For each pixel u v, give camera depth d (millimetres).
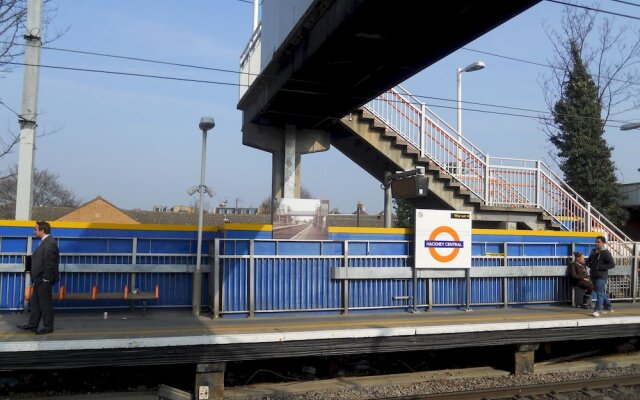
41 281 8148
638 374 9883
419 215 11719
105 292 10508
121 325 9109
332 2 9227
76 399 7809
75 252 10477
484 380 9414
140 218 55781
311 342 8531
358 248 11516
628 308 12961
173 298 10961
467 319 10438
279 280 10852
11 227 10156
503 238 12859
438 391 8688
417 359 10766
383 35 9297
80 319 9797
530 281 12945
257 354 8219
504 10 8320
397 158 15242
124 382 8742
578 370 10305
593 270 11891
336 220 50062
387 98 15305
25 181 10367
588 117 24453
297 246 11078
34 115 10469
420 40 9500
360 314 11102
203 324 9367
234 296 10492
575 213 16688
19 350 7219
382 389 8742
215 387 8008
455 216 12047
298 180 15875
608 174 25031
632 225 32500
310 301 11039
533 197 16359
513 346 9977
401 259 11773
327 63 10695
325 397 8250
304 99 13062
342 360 10102
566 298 13320
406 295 11727
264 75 13055
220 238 10602
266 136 15695
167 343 7766
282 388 8617
